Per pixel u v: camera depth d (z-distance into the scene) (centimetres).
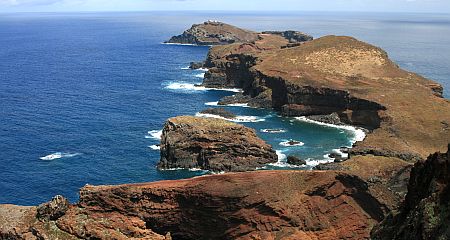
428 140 10950
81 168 9569
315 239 5869
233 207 5888
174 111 14262
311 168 9700
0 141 11031
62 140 11212
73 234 5928
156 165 9906
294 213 5912
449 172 3284
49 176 9138
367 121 13088
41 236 5894
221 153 9938
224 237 5981
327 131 12625
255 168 9750
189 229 6094
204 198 5922
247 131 10319
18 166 9588
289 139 11862
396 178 7850
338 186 6159
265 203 5881
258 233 5881
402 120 11956
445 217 2925
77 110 14038
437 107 12825
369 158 8569
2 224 6153
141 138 11525
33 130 11956
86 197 6144
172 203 6066
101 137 11512
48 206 6100
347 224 6025
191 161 9925
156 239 5944
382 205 6050
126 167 9731
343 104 13750
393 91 13925
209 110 14038
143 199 6103
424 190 3506
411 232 3156
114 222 6019
